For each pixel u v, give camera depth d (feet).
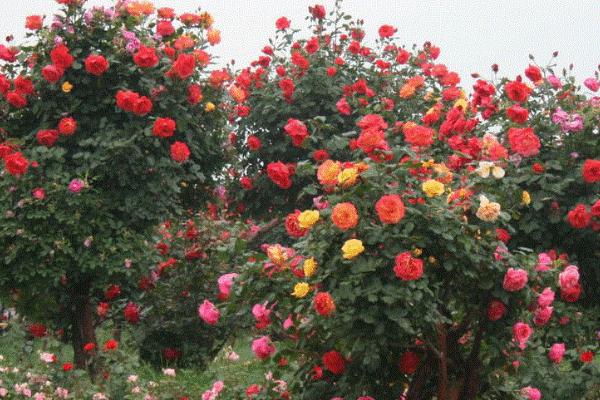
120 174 20.88
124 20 22.31
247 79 29.53
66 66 20.68
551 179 18.03
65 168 21.08
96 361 19.11
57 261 20.59
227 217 31.30
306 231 12.50
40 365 18.90
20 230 20.04
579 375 15.71
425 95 29.37
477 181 12.78
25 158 20.58
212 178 24.63
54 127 21.56
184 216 25.26
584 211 16.48
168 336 25.59
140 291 23.82
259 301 12.91
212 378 20.42
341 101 27.45
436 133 18.72
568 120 18.39
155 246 24.49
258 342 13.17
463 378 12.76
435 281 12.11
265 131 29.94
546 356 14.52
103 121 21.07
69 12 21.59
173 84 21.93
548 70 19.92
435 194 11.65
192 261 25.72
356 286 11.54
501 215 11.85
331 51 30.91
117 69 21.42
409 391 12.71
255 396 14.30
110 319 25.49
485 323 12.46
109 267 20.80
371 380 12.60
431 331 12.16
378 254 11.51
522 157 18.54
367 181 11.87
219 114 23.44
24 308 22.13
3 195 20.63
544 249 18.33
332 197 11.87
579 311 17.56
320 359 12.92
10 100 21.02
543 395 15.07
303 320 12.57
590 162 16.62
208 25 23.72
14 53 21.99
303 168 12.69
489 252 12.04
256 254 12.73
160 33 23.09
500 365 12.70
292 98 29.14
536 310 12.52
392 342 11.96
